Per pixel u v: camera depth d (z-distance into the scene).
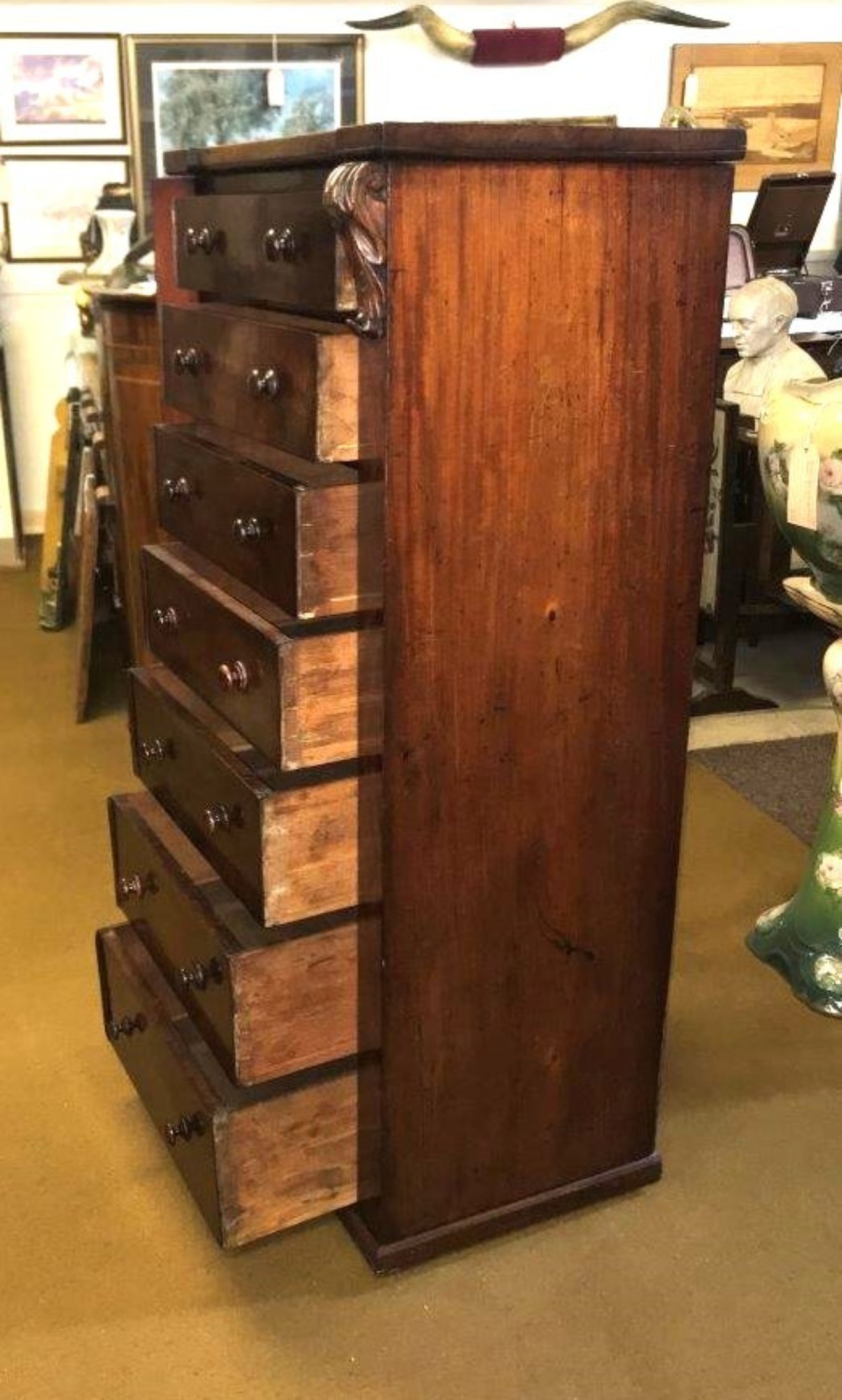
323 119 4.68
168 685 1.69
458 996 1.46
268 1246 1.62
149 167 4.64
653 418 1.33
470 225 1.17
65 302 4.79
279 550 1.28
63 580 3.95
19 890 2.47
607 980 1.57
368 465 1.23
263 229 1.29
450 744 1.34
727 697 3.41
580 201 1.21
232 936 1.43
